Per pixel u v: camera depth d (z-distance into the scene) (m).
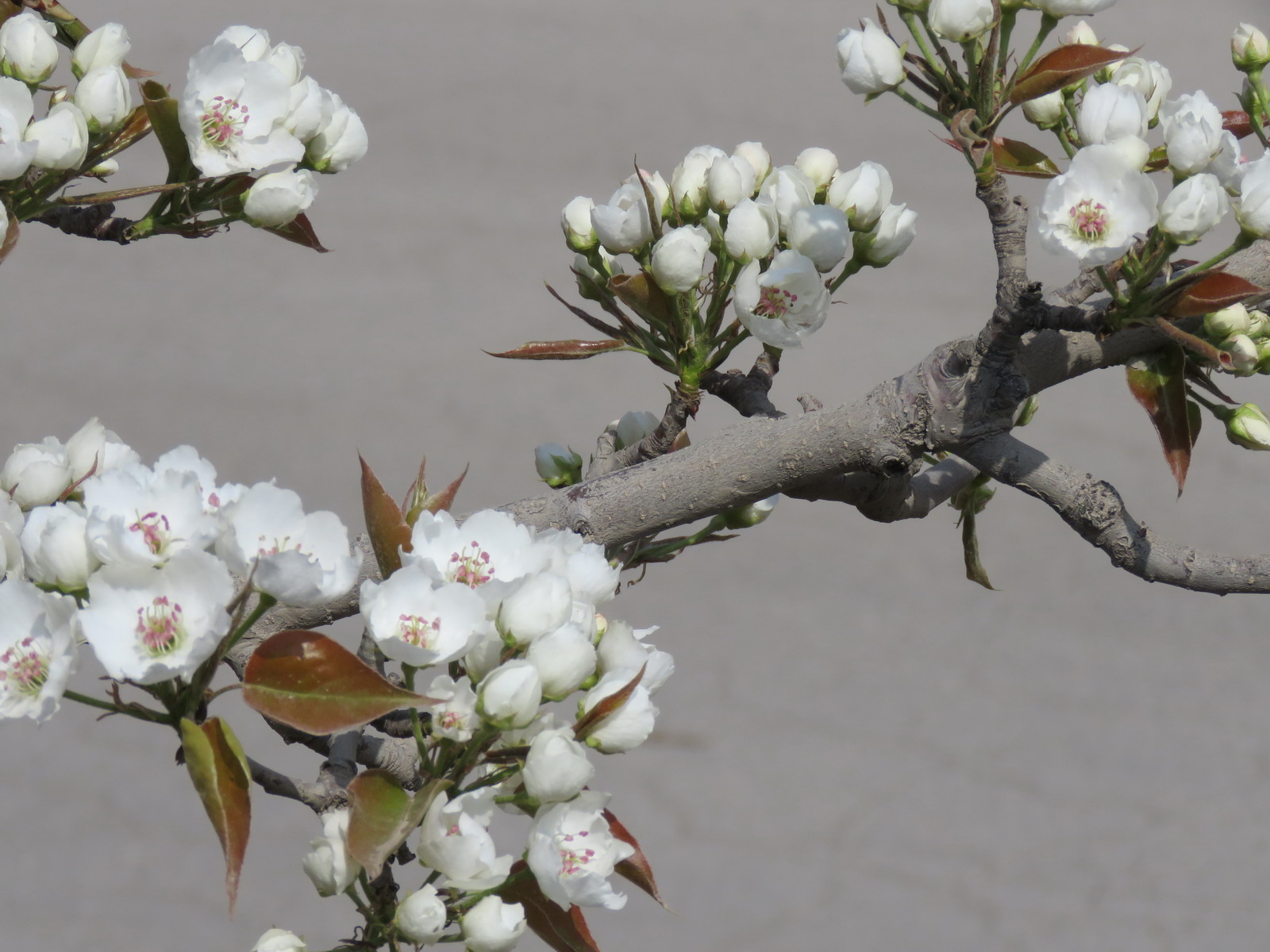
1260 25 7.52
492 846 1.39
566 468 1.57
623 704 1.40
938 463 1.59
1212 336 1.48
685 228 1.48
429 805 1.38
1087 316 1.45
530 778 1.38
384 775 1.39
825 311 1.49
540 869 1.39
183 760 1.37
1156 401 1.49
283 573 1.36
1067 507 1.48
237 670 1.46
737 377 1.53
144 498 1.38
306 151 1.51
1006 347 1.46
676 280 1.48
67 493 1.44
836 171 1.52
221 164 1.46
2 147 1.43
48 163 1.44
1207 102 1.47
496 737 1.40
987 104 1.44
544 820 1.39
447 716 1.39
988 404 1.47
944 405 1.47
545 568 1.41
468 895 1.40
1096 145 1.44
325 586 1.37
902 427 1.47
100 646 1.36
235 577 1.41
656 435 1.51
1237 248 1.44
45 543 1.37
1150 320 1.44
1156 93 1.51
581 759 1.38
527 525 1.45
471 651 1.40
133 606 1.36
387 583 1.38
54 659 1.36
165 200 1.49
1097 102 1.45
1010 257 1.45
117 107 1.46
